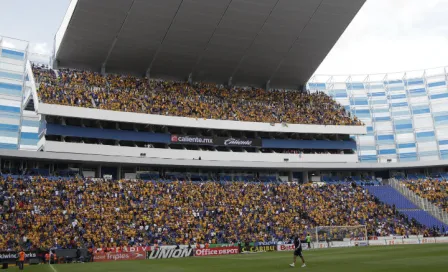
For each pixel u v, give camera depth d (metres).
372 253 40.34
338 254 40.94
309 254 42.94
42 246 44.53
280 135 80.50
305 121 79.75
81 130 63.75
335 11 69.44
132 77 75.00
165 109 70.44
